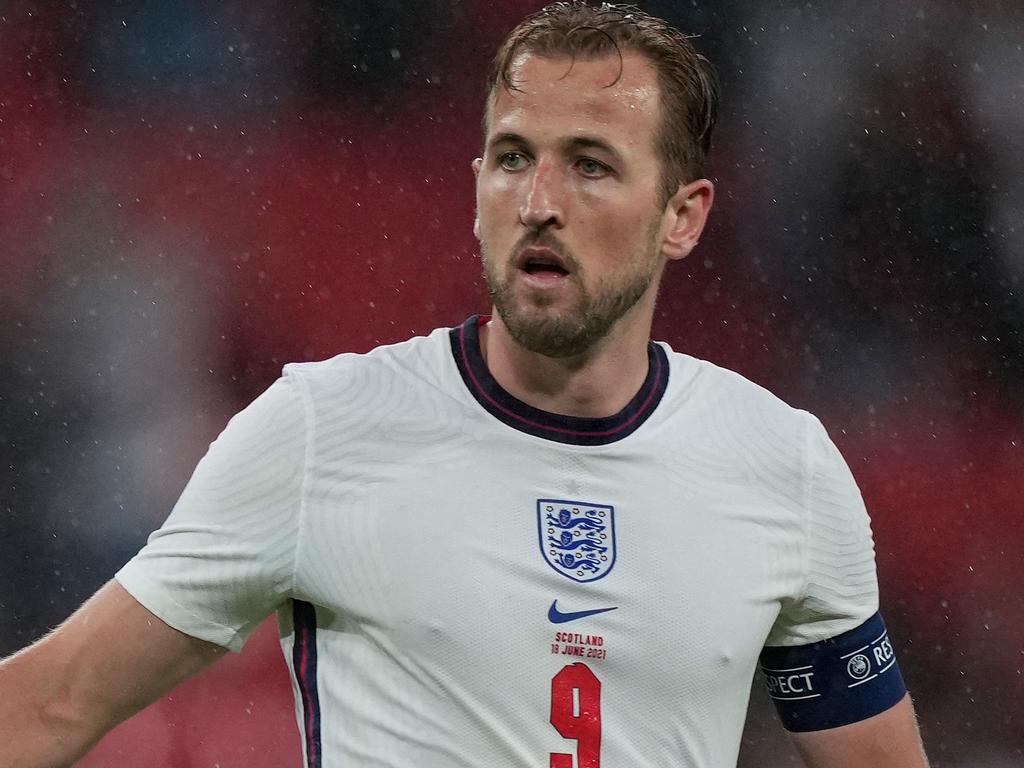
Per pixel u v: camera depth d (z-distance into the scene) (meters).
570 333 7.46
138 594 7.38
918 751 8.88
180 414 33.84
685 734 7.64
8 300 34.50
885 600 31.28
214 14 37.09
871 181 36.00
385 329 35.69
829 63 36.38
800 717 8.71
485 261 7.66
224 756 25.08
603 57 7.59
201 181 36.34
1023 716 29.17
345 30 37.34
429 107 37.25
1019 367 34.69
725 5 36.59
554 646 7.39
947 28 36.31
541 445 7.70
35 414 33.19
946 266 35.47
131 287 35.12
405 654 7.36
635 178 7.58
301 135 37.00
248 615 7.56
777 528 8.01
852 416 34.53
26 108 36.22
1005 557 31.78
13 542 31.20
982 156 35.97
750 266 35.66
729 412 8.26
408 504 7.45
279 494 7.43
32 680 7.29
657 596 7.58
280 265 35.81
